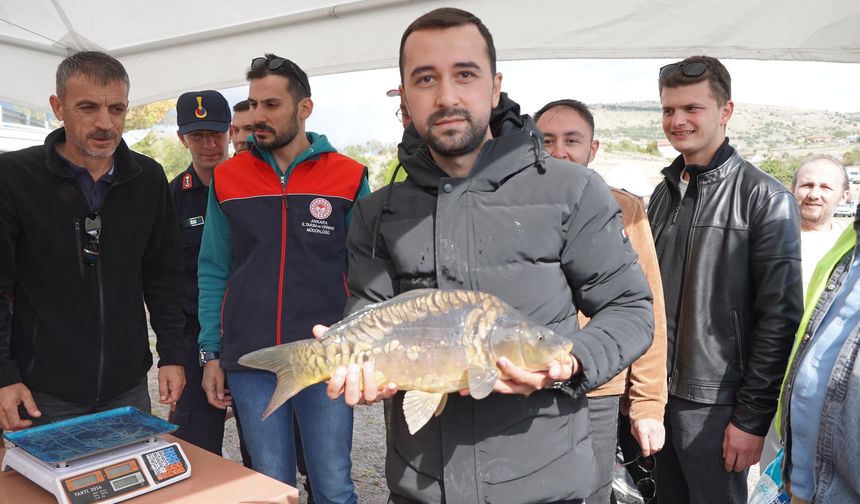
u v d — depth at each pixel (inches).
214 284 123.7
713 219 98.6
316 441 115.0
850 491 68.6
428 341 52.3
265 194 117.3
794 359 77.5
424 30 54.9
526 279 55.7
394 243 59.2
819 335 74.4
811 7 120.4
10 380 97.5
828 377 71.5
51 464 69.5
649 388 93.8
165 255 118.4
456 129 54.9
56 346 102.3
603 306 57.9
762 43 128.8
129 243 109.0
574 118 107.0
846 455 68.0
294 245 116.3
